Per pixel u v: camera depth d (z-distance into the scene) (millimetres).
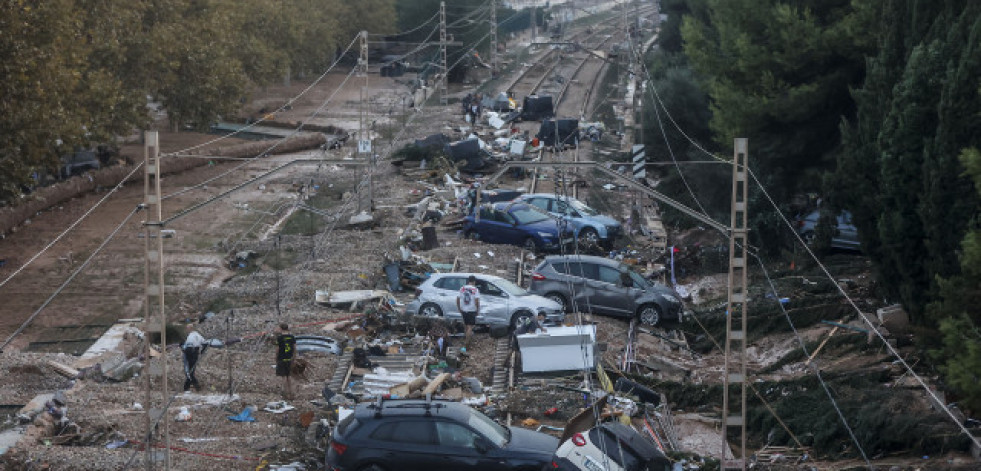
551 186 65688
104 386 28625
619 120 95500
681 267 49500
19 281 45031
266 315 36906
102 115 63125
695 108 68062
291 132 102562
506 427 22859
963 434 24703
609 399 27797
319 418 26266
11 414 25922
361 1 146125
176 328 34594
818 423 27875
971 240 22359
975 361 20844
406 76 145875
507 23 179125
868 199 35312
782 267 47375
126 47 73312
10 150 48906
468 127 92312
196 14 95938
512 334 34500
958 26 31141
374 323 35156
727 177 53688
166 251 50562
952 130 28531
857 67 44031
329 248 47938
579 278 38875
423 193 62312
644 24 176625
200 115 88062
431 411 21797
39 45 51094
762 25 47344
